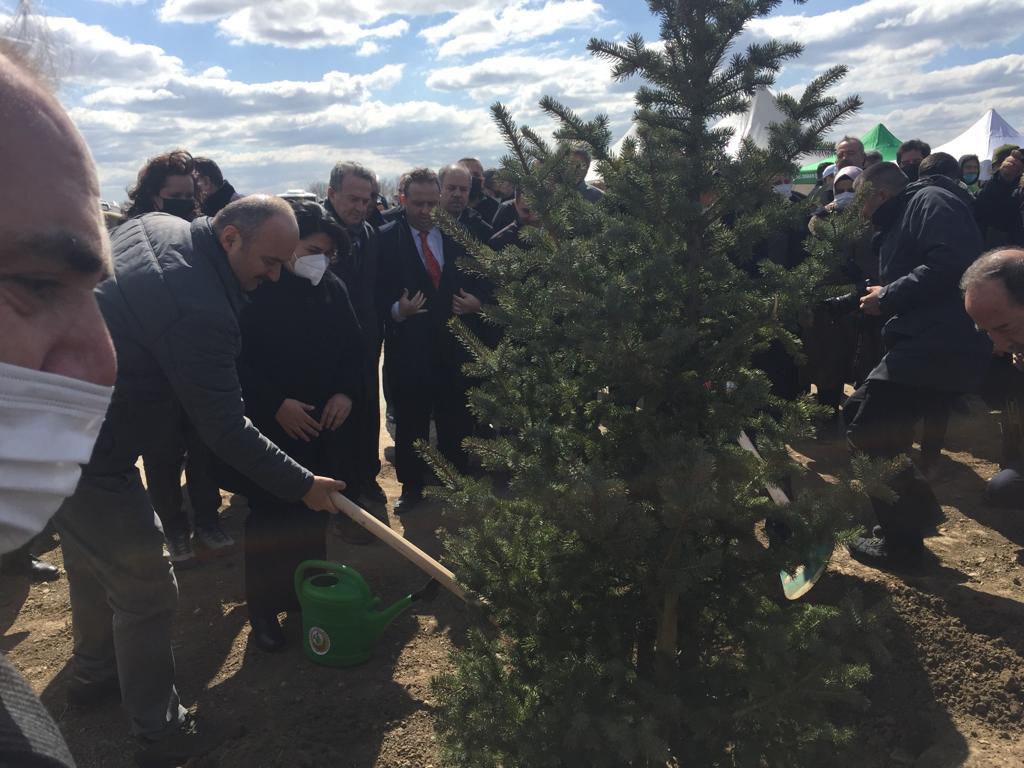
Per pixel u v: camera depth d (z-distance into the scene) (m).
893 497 1.83
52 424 0.61
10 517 0.60
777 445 1.95
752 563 1.92
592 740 1.64
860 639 1.89
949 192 3.72
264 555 3.15
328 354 3.28
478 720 1.91
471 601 2.11
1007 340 2.49
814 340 5.38
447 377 4.71
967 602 3.06
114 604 2.41
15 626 3.48
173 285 2.29
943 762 2.41
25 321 0.59
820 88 1.87
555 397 2.07
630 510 1.68
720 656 2.03
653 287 1.92
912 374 3.60
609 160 1.98
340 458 3.44
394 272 4.56
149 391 2.36
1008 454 4.11
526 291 2.10
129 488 2.39
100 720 2.78
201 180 4.79
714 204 1.94
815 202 2.02
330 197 4.44
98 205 0.63
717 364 1.97
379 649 3.20
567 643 1.95
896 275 3.79
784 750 1.83
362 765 2.50
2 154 0.55
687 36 1.87
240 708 2.81
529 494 1.78
